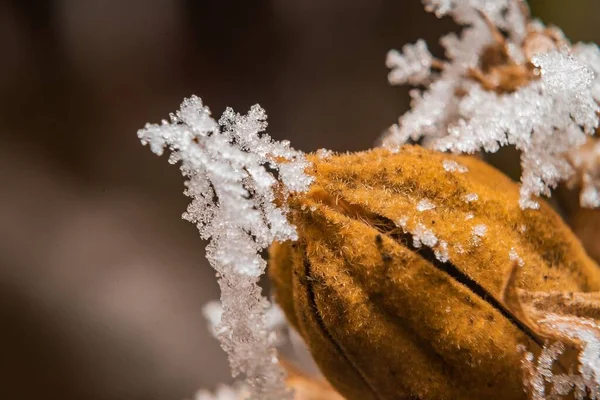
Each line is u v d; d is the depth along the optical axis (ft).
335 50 0.54
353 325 0.28
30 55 0.54
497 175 0.30
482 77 0.32
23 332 0.49
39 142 0.54
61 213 0.53
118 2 0.54
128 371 0.48
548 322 0.28
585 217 0.32
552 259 0.29
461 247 0.28
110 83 0.54
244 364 0.30
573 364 0.28
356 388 0.29
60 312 0.50
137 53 0.54
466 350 0.28
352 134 0.50
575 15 0.45
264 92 0.52
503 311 0.28
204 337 0.47
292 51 0.54
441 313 0.28
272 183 0.28
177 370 0.47
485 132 0.30
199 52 0.54
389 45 0.54
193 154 0.28
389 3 0.54
